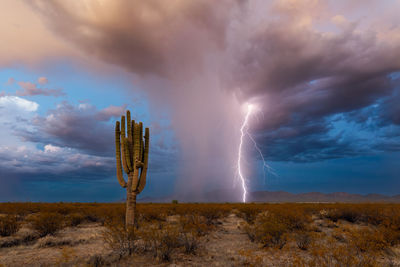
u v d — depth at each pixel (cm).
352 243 768
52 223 1087
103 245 870
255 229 1057
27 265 632
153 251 759
